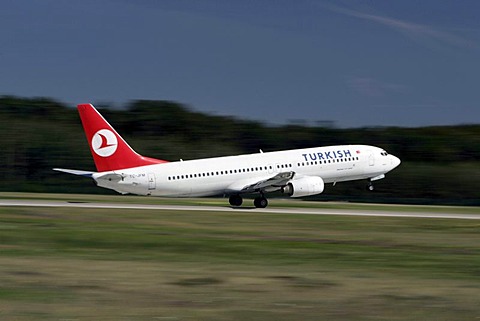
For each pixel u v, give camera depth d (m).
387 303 46.97
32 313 42.50
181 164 126.88
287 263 65.12
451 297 49.44
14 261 63.44
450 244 83.50
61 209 115.81
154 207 125.69
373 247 79.12
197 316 42.25
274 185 128.88
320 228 97.50
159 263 63.84
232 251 73.31
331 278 56.50
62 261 64.06
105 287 51.12
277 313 43.41
